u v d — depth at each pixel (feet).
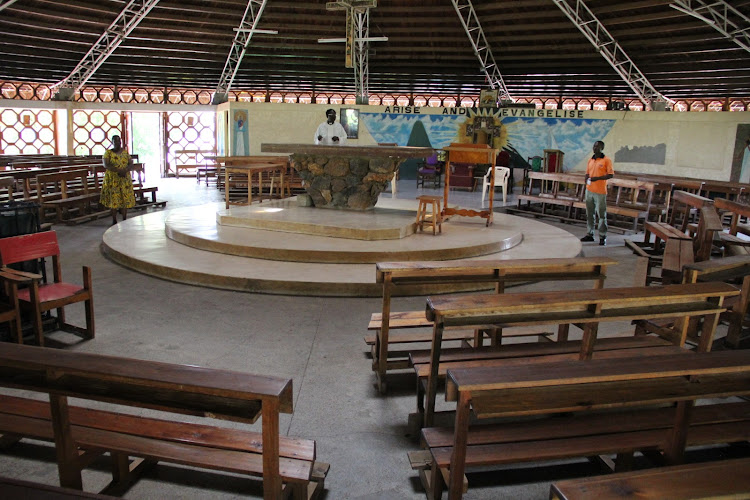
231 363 14.87
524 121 65.92
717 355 9.25
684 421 9.37
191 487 9.71
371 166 31.09
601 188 32.96
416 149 29.63
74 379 8.25
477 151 30.27
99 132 71.41
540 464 10.64
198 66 68.18
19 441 10.94
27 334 16.28
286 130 67.56
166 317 18.47
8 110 65.57
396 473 10.32
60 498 6.88
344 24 62.69
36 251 16.43
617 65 62.18
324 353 15.74
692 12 49.98
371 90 76.69
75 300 15.87
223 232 28.19
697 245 24.64
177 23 61.21
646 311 12.01
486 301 11.16
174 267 23.11
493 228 31.68
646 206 39.04
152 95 72.18
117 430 9.58
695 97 66.03
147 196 50.80
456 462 8.59
